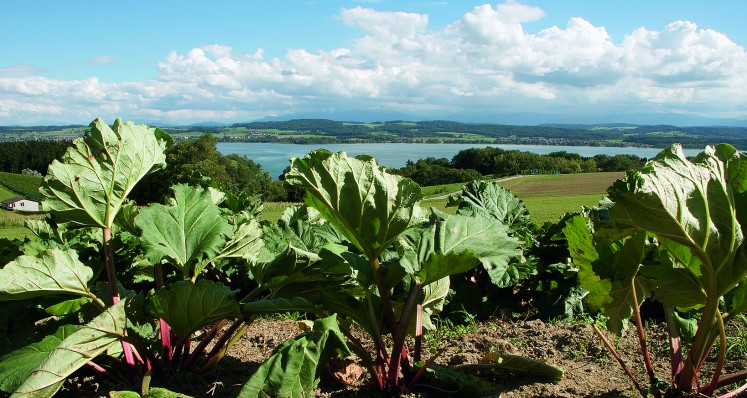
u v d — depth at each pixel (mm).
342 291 3066
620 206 2496
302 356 2523
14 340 3189
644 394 2846
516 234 5930
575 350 3830
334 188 2762
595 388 3094
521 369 3201
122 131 3242
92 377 3197
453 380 2906
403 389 2947
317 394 3070
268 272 3244
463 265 2736
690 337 2971
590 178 70562
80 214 3127
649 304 5215
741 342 3504
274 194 76812
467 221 3332
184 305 2838
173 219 3340
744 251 2465
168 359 3084
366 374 3316
